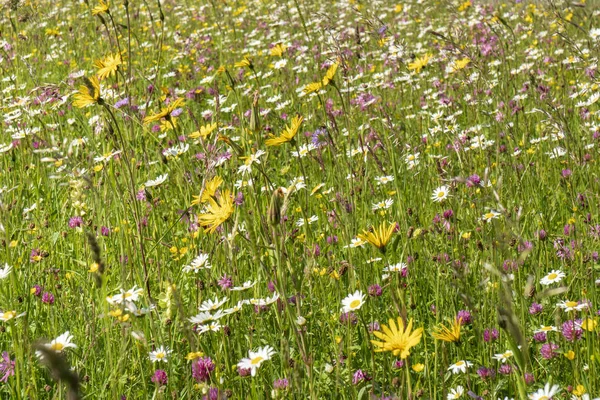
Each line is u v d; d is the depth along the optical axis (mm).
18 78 8102
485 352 2822
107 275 3684
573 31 8211
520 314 3014
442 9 11430
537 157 5164
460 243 3762
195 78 8344
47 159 3547
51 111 6570
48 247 4277
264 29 10773
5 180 5449
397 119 6293
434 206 4430
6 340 3266
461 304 3273
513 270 3035
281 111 6910
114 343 3088
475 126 5543
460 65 5840
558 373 2816
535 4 10633
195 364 2459
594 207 3953
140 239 3227
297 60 8383
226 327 2916
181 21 12180
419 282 3588
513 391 2619
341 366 2863
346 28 10125
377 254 3781
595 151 4902
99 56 9695
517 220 2492
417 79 6949
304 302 3275
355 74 7383
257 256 2375
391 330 2215
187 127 6332
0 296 3537
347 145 5250
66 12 12398
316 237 4152
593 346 2623
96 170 4383
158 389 2564
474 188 4121
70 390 1291
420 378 2826
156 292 3498
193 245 3818
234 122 6129
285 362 2551
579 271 3311
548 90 5883
